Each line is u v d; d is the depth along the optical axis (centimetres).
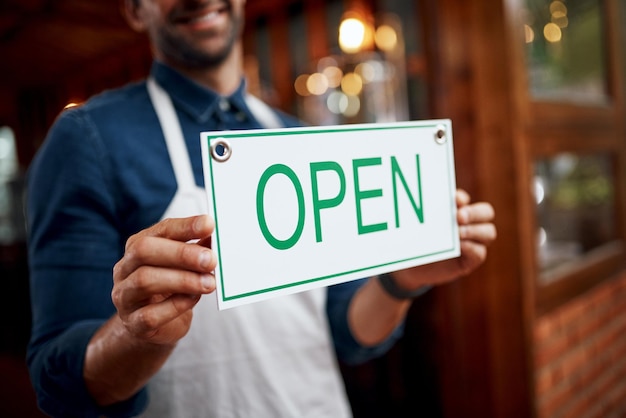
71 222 90
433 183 83
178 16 101
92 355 77
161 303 63
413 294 102
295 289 68
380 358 272
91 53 448
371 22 291
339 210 73
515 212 192
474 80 192
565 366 222
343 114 325
